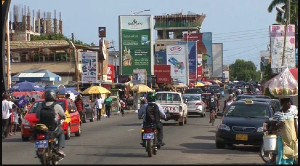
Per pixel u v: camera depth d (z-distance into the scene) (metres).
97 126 34.16
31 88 36.50
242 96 30.69
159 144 18.17
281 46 37.31
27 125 23.72
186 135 26.38
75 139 24.30
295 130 14.98
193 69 100.62
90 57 52.22
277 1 55.88
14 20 96.81
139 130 29.94
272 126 15.19
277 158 14.91
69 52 61.75
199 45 123.75
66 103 24.69
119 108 52.84
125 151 19.09
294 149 14.95
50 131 13.77
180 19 146.12
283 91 23.28
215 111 34.34
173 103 33.94
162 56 105.56
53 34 99.31
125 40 75.50
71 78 60.78
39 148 13.24
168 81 82.38
